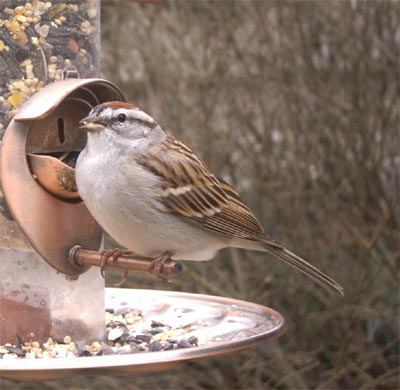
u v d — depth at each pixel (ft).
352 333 40.86
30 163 18.84
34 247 18.76
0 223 19.81
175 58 43.32
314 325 41.81
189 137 43.11
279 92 43.06
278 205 42.57
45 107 18.56
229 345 16.43
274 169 43.50
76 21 20.77
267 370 41.65
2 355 19.03
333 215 42.86
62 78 20.52
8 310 19.90
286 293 42.06
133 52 44.11
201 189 20.11
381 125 42.83
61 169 18.84
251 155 43.19
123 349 19.33
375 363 41.96
